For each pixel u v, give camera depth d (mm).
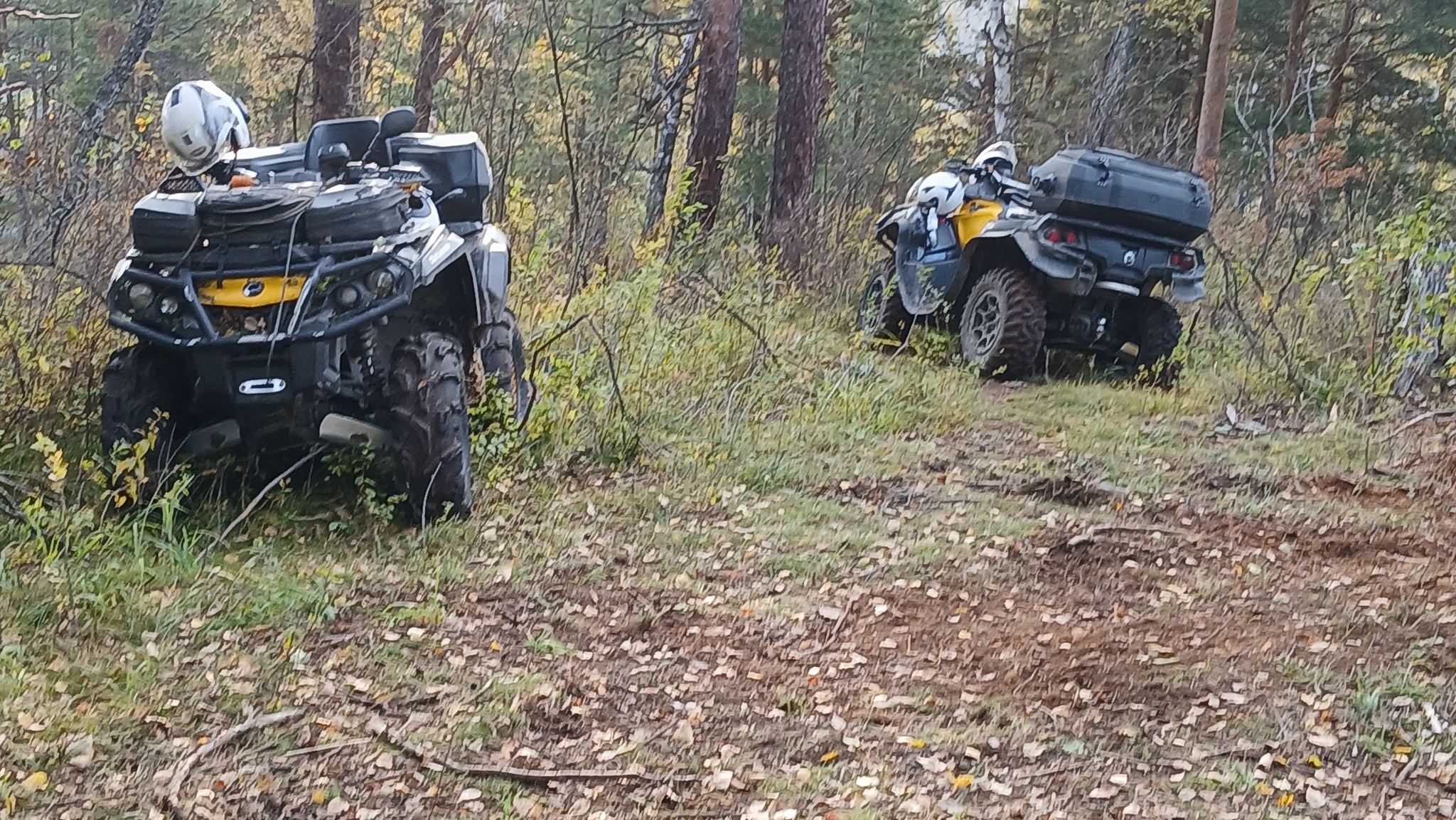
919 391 8367
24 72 8133
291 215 4766
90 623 3941
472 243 5777
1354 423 7527
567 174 12562
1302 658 4113
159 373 5027
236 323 4750
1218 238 12703
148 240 4785
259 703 3619
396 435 4977
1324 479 6324
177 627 4059
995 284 9641
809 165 13844
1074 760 3467
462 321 5828
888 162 18000
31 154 7352
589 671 3963
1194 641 4270
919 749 3512
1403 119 25344
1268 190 14055
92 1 16578
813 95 13703
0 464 5395
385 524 5035
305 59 12766
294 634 4043
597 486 5910
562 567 4805
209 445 4996
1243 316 10047
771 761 3439
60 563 4258
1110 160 9312
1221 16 17234
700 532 5312
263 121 19156
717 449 6621
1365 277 8531
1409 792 3303
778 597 4652
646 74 19312
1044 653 4176
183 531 4762
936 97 25219
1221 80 17391
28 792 3102
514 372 6191
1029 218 9617
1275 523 5582
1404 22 24359
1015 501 5895
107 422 4926
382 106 15477
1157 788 3320
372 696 3691
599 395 6605
